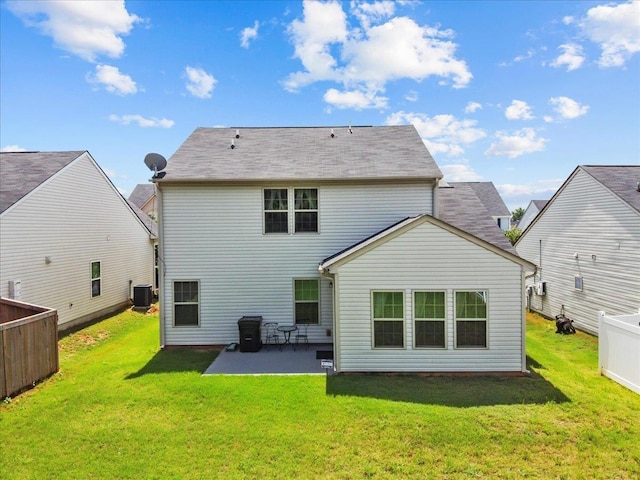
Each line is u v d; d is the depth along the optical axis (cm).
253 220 1098
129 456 523
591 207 1309
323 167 1113
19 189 1184
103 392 739
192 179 1050
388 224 1093
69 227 1370
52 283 1277
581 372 881
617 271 1180
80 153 1452
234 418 630
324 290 1103
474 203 1227
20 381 755
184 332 1102
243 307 1106
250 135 1338
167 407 672
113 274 1677
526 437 568
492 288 834
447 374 840
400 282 843
